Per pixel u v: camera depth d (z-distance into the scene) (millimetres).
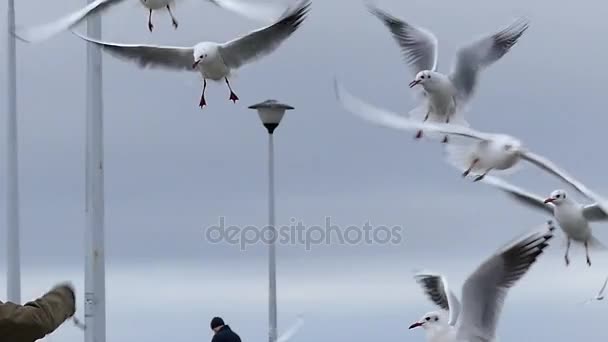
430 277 14547
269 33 15344
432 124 14945
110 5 14727
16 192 21953
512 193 16234
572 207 16516
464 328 13438
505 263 13117
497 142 15836
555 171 15930
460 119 17562
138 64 15781
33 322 7605
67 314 7832
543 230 13117
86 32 19312
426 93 17500
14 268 21766
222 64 15562
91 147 19516
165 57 15773
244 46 15469
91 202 19469
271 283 23172
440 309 14266
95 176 19500
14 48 22016
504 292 13141
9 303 7680
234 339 21453
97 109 19516
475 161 16078
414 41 18625
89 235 19438
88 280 19344
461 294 13273
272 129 22641
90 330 19328
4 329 7578
